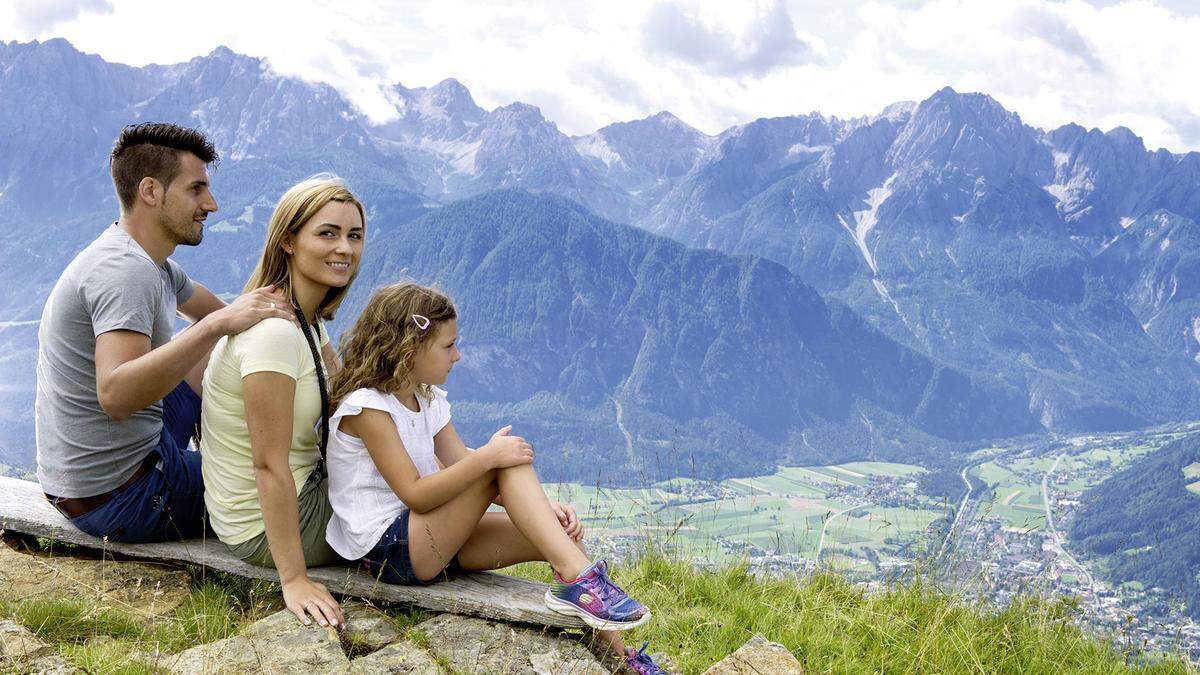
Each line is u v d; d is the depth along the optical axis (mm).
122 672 2504
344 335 2799
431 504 2738
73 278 2771
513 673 2631
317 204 2793
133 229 2879
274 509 2730
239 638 2646
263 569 2902
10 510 3020
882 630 3430
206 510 3002
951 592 3725
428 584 2844
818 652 3273
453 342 2811
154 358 2658
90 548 3074
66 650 2607
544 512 2752
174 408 3074
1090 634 3615
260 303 2732
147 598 2910
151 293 2797
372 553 2797
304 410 2793
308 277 2838
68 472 2879
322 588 2777
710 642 3205
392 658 2621
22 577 2930
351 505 2818
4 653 2529
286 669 2562
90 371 2826
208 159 2938
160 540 3016
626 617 2691
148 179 2840
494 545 2873
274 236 2818
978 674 3350
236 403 2803
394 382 2754
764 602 3543
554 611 2746
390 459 2746
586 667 2662
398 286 2793
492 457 2729
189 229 2908
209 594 2922
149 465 2959
